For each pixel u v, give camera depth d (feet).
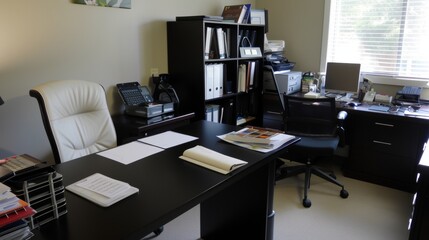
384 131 9.86
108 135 7.00
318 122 9.25
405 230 7.82
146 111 8.32
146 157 5.01
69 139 6.37
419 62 10.80
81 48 8.01
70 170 4.49
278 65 12.11
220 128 6.62
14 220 2.80
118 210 3.46
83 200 3.67
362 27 11.65
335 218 8.35
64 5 7.51
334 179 9.80
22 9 6.86
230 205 6.52
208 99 9.97
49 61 7.47
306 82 12.45
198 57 9.35
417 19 10.59
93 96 6.95
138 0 9.05
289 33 13.16
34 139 7.54
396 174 9.95
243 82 11.41
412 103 10.41
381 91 11.48
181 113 9.11
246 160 4.87
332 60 12.51
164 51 10.02
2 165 3.46
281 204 9.05
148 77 9.73
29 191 3.13
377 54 11.52
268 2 13.46
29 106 7.32
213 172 4.47
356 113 9.99
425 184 5.41
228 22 10.06
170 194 3.82
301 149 8.99
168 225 7.97
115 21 8.62
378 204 9.08
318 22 12.35
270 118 12.37
